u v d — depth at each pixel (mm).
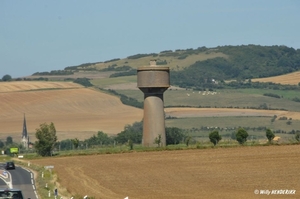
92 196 100750
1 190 79250
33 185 122438
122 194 104625
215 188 108500
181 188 109938
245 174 124750
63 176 134000
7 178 137000
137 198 98875
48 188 115062
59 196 102938
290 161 140375
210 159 151500
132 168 143375
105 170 142000
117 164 153125
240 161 144250
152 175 129750
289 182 112875
